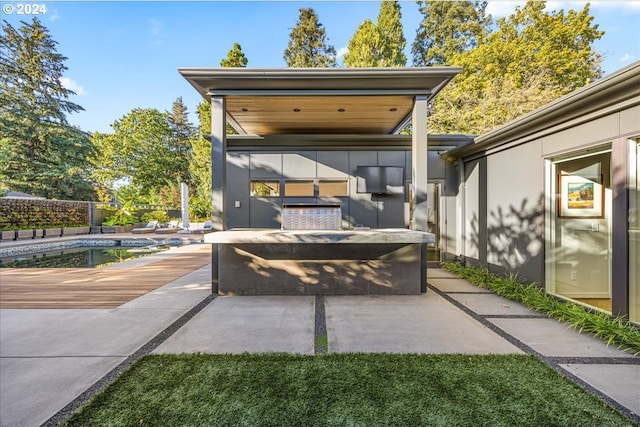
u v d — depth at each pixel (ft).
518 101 43.65
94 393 7.12
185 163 103.71
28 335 10.44
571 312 11.73
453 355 8.87
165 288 16.96
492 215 19.57
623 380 7.62
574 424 5.99
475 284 18.03
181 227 57.72
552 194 14.87
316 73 15.12
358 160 24.93
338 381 7.44
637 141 10.55
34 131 69.05
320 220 16.80
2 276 19.94
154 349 9.38
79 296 15.33
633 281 10.59
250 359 8.59
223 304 14.15
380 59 54.39
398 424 5.95
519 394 6.93
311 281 15.89
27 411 6.46
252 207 25.00
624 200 10.70
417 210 16.35
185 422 6.02
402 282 15.98
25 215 44.42
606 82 10.15
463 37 66.08
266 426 5.91
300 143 24.80
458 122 49.34
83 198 74.64
